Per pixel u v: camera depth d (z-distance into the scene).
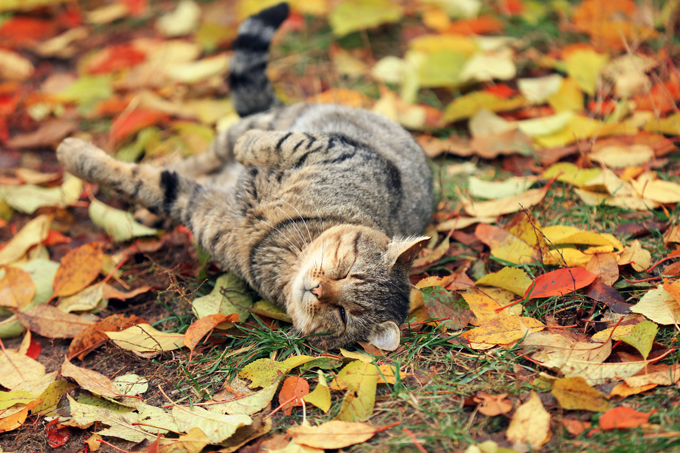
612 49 4.12
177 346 2.43
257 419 2.06
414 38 4.49
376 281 2.45
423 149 3.41
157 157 3.59
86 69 4.32
